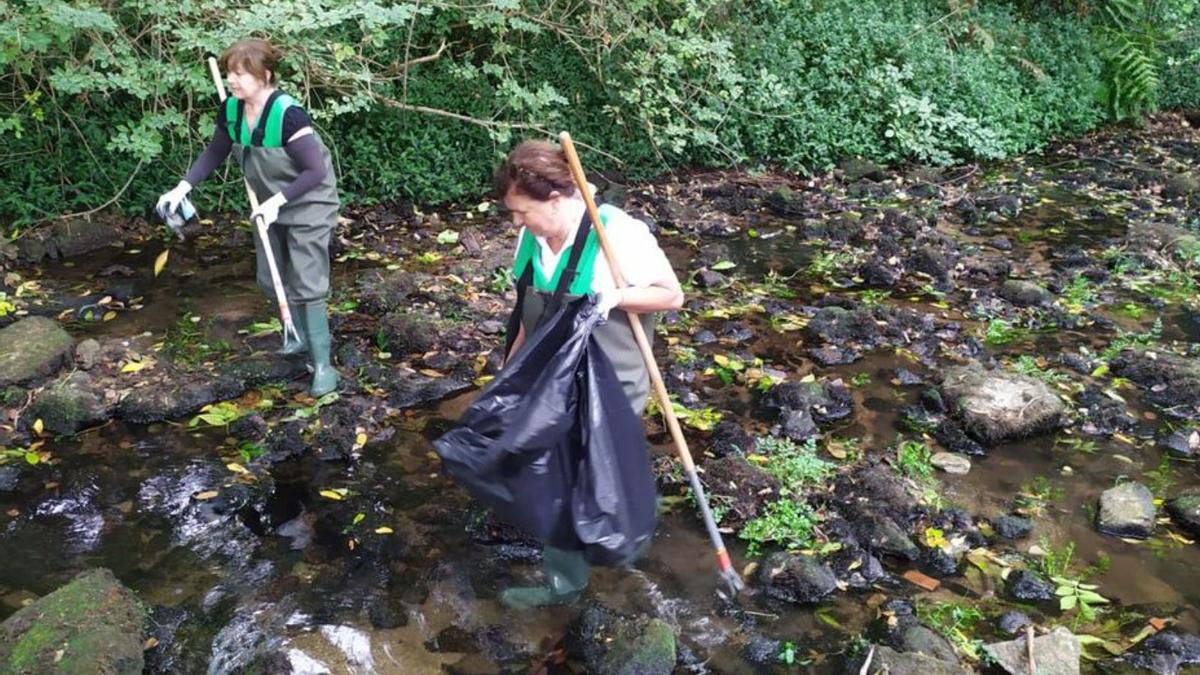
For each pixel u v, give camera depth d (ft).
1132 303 22.08
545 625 12.01
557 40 28.91
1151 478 15.38
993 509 14.52
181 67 21.27
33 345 17.30
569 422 10.03
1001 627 12.08
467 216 25.99
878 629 12.07
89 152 23.66
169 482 14.58
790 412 16.46
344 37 24.99
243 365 17.51
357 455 15.38
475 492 10.19
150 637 11.62
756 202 28.14
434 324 19.12
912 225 26.08
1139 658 11.62
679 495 14.47
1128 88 39.40
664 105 29.48
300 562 13.04
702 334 19.60
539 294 10.66
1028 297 21.81
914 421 16.80
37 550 13.08
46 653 10.68
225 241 23.45
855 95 32.35
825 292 22.35
